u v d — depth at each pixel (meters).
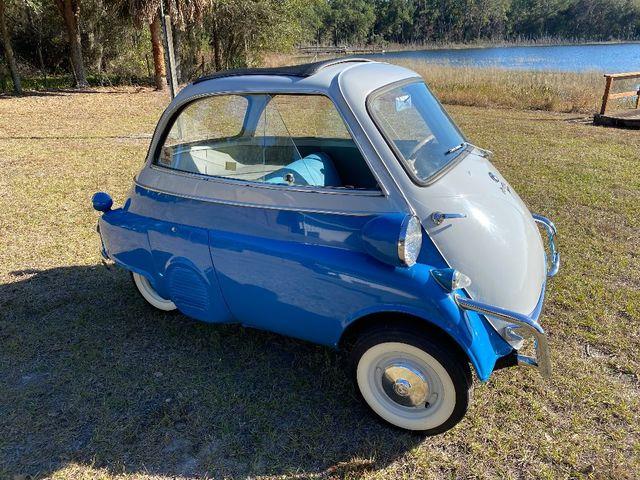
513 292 2.57
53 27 26.44
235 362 3.34
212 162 3.12
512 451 2.60
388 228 2.35
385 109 2.76
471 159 3.13
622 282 4.30
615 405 2.90
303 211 2.70
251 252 2.82
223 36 26.59
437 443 2.66
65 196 6.79
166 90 21.33
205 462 2.56
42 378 3.21
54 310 4.01
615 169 7.76
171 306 3.86
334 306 2.63
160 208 3.27
